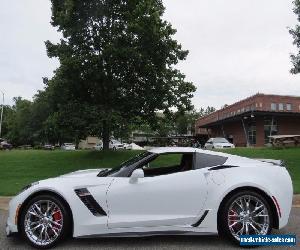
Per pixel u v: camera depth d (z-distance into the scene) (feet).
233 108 217.77
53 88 73.82
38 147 226.79
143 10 69.77
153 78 73.31
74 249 18.21
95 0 70.03
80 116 67.97
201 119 281.95
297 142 99.60
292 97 194.39
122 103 73.56
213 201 18.89
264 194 19.26
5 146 205.05
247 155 71.77
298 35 65.62
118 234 18.49
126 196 18.70
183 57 74.84
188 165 20.02
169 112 80.48
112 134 88.17
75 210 18.40
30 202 18.49
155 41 69.82
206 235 20.90
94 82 70.03
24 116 283.79
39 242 18.29
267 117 166.30
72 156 71.20
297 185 38.47
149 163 20.01
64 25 71.00
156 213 18.80
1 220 25.27
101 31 70.90
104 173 20.54
